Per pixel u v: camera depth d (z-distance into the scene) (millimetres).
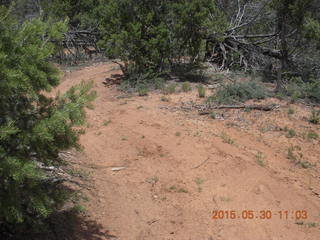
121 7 11531
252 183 5785
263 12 13609
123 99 9891
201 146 6879
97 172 6023
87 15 16062
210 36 13047
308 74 12125
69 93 3969
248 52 13562
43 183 4852
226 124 7992
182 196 5484
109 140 7230
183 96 9844
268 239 4637
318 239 4641
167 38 11453
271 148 6957
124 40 11234
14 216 3455
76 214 4871
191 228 4820
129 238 4598
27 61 3570
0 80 3301
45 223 4465
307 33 11273
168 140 7164
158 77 11578
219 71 12922
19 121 3656
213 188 5664
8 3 10156
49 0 17000
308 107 9305
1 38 3521
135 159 6508
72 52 16734
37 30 3822
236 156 6512
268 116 8500
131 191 5578
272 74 12648
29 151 3680
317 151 6910
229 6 14758
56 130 3617
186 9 11359
